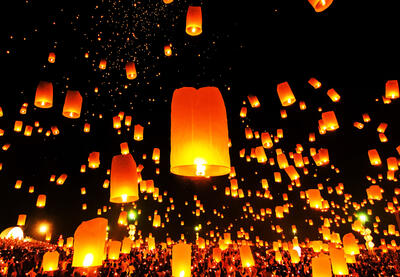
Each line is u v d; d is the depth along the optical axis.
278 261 15.74
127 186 2.95
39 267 11.38
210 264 15.09
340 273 6.12
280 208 16.55
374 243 26.22
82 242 2.97
